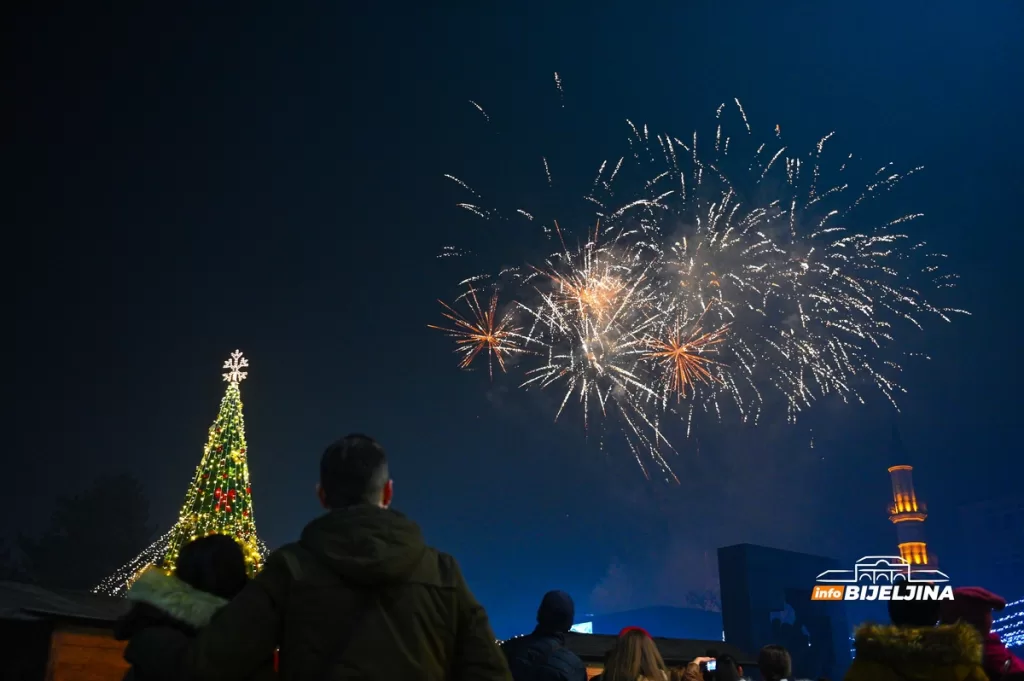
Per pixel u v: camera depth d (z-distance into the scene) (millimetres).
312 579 2699
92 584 41969
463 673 2861
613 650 5703
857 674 3949
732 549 28562
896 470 52219
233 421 17625
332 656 2613
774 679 6750
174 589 3023
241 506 16906
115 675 11609
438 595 2836
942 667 3766
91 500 44750
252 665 2668
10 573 42562
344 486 3014
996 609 4477
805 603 29641
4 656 11000
